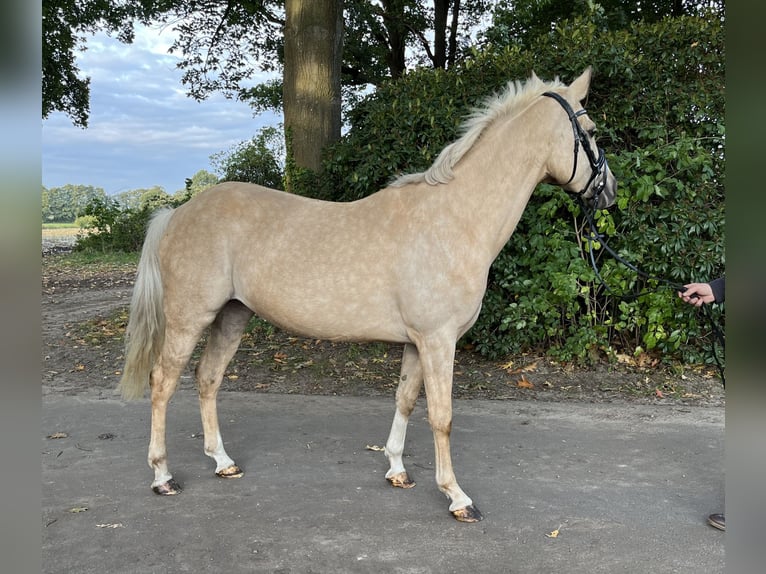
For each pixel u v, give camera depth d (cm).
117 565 231
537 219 503
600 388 479
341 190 600
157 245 306
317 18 731
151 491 297
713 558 240
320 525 264
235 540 251
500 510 280
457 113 528
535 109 278
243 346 593
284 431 387
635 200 490
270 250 282
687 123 513
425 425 403
